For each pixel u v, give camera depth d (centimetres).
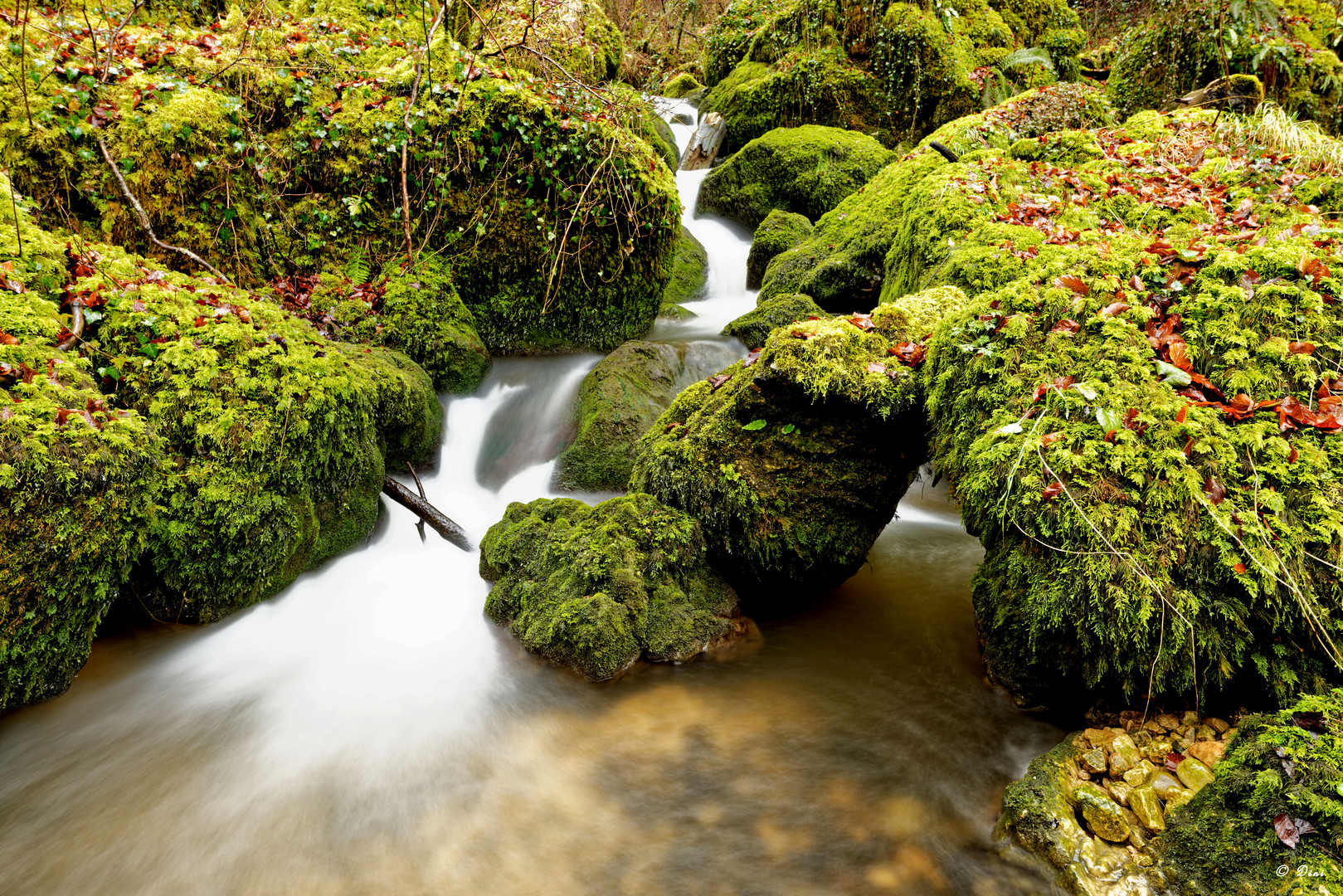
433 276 607
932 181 593
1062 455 263
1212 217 455
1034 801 237
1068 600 252
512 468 577
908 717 308
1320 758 202
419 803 267
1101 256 341
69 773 277
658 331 767
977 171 577
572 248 650
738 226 1031
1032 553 270
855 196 821
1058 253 388
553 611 343
